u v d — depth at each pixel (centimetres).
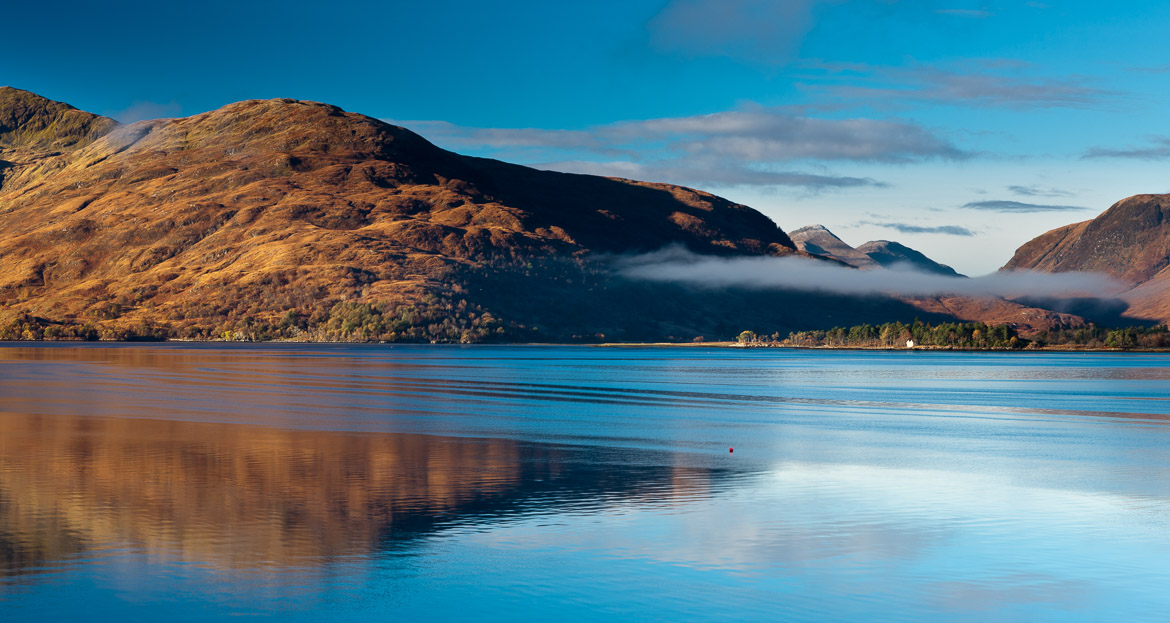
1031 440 6316
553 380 14175
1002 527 3300
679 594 2495
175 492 3788
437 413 7888
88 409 7781
